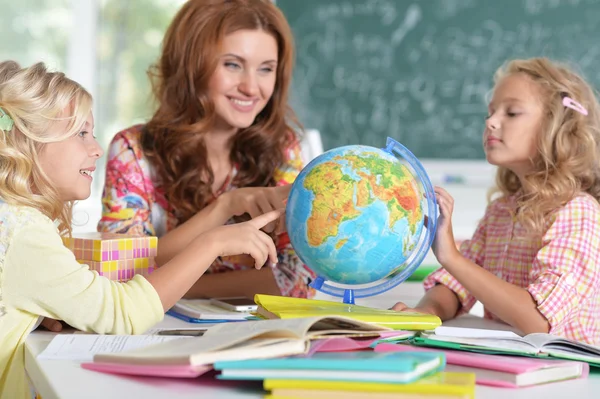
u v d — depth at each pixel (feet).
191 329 3.92
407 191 3.89
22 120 4.04
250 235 4.24
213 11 5.77
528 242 5.24
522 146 5.37
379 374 2.48
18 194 3.94
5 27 12.10
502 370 2.93
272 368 2.57
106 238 4.66
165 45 6.20
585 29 11.30
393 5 11.55
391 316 3.75
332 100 11.70
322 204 3.81
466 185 11.59
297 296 5.88
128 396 2.58
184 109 5.95
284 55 6.18
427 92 11.59
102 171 12.50
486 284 4.56
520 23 11.38
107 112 12.55
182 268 4.10
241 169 6.26
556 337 3.33
